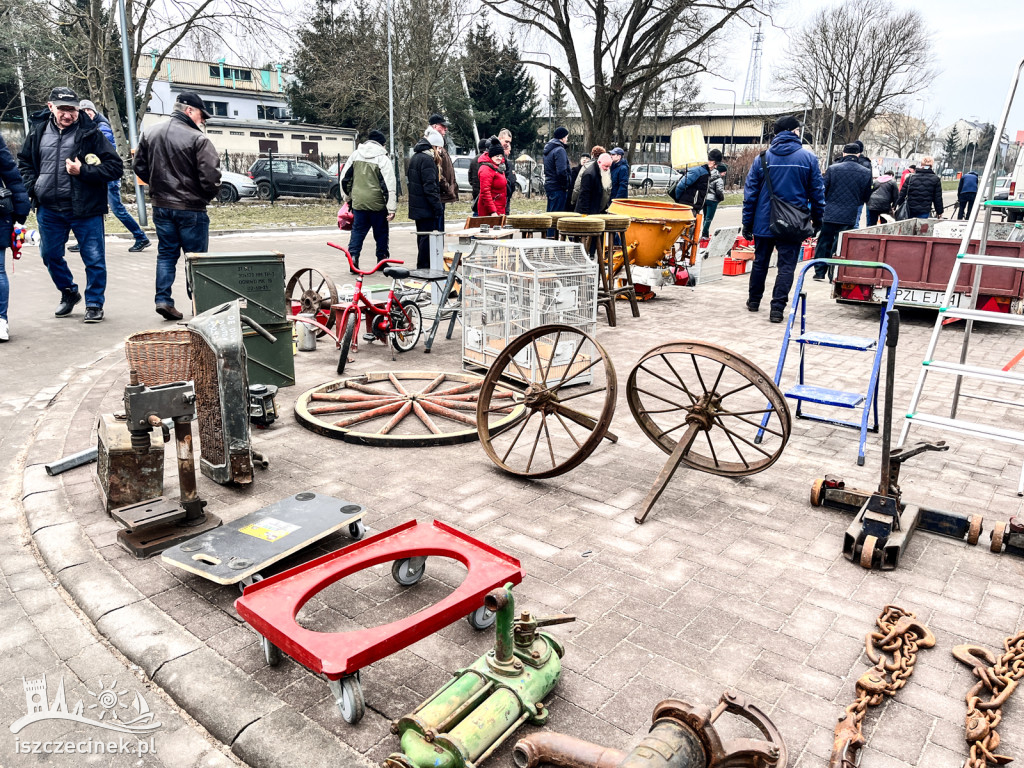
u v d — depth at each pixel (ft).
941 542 12.22
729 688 8.50
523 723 7.77
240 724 7.82
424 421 17.29
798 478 14.82
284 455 15.48
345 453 15.66
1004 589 10.73
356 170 35.29
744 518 12.98
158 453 12.37
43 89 132.16
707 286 38.68
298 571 9.03
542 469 15.07
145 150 25.18
